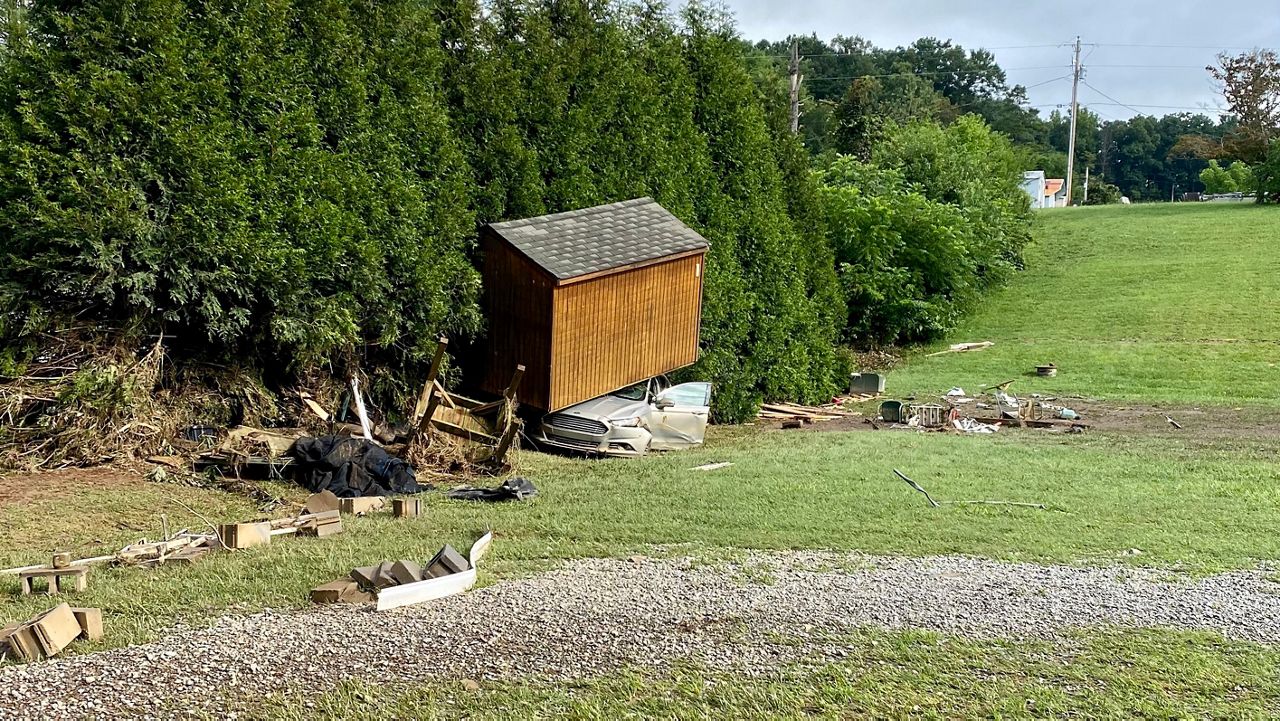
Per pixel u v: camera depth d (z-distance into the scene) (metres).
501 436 14.13
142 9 12.59
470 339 16.30
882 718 6.00
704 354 20.47
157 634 6.81
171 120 12.51
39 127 11.70
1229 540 10.61
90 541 9.35
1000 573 9.20
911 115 61.00
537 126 17.94
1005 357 31.39
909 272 34.09
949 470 14.52
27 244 11.82
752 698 6.20
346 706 5.81
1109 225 51.78
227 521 10.36
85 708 5.64
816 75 93.44
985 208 39.53
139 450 12.27
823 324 25.88
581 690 6.22
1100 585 8.88
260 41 13.71
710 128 22.19
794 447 17.16
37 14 12.48
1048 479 13.93
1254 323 33.09
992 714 6.10
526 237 16.20
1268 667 6.97
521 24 18.12
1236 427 20.20
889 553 9.83
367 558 8.87
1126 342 32.22
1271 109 68.81
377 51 15.34
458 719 5.74
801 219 25.84
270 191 13.40
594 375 16.75
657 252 17.56
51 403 12.10
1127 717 6.11
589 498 12.02
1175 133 145.00
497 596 7.93
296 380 14.64
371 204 14.56
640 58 20.61
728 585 8.53
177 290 12.40
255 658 6.45
